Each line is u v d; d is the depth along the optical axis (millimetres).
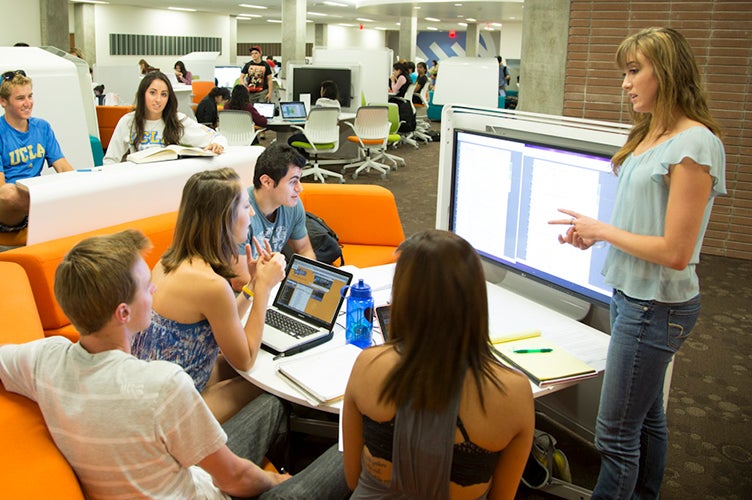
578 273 2221
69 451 1365
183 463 1417
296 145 8281
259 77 11750
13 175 3848
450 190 2727
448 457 1211
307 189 4004
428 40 32312
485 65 11406
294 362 2023
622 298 1818
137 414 1336
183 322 1994
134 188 3041
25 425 1406
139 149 3928
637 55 1677
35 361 1415
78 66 5730
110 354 1382
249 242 2850
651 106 1707
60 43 12945
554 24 6125
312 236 3441
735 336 4066
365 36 33031
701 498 2453
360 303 2184
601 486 1939
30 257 2502
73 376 1368
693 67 1648
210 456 1466
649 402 1833
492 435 1225
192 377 2064
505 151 2432
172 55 22875
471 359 1220
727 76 5574
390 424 1248
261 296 2129
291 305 2418
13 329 1777
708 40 5578
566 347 2135
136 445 1343
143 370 1366
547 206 2291
